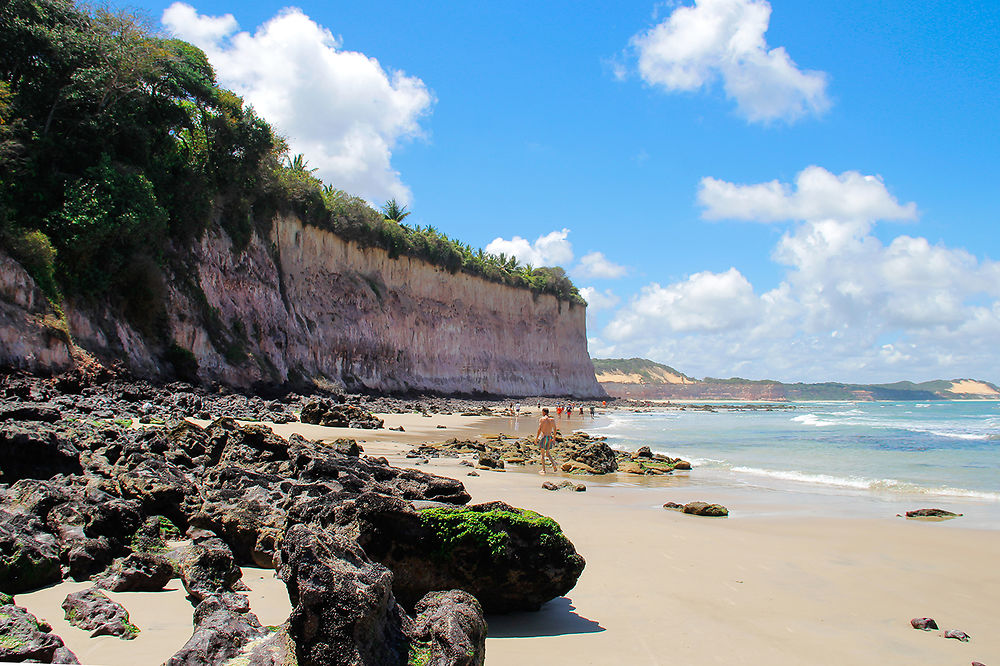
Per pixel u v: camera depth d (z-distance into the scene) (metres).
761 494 13.70
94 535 6.04
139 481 7.26
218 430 10.84
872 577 7.16
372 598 3.34
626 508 11.30
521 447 22.20
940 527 10.02
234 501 7.04
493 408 60.53
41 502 6.62
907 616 5.89
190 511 7.08
